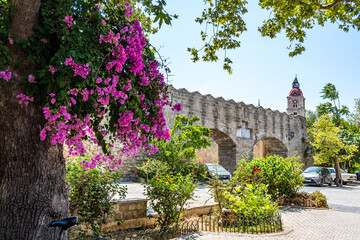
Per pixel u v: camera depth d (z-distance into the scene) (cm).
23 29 298
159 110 367
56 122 266
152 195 624
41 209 321
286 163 1080
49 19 291
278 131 2966
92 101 291
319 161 2250
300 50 735
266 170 1020
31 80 281
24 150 318
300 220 792
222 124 2406
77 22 299
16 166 315
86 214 530
